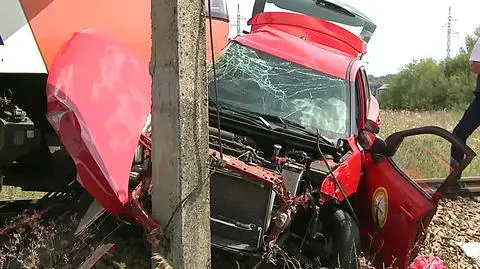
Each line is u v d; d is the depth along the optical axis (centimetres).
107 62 471
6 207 552
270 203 469
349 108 590
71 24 477
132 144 451
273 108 576
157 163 388
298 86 598
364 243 574
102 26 496
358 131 583
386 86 5091
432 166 714
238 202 470
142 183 457
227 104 570
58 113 425
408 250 517
